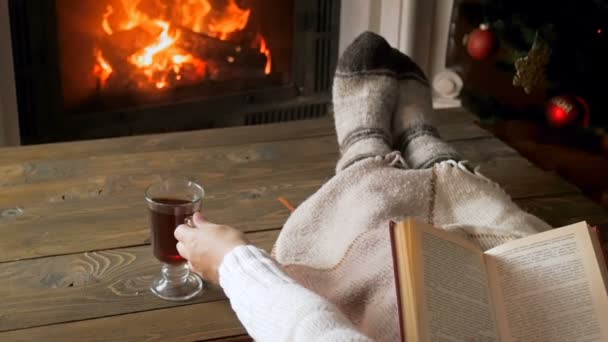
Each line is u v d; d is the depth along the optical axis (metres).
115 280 1.11
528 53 1.94
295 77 2.23
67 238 1.20
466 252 0.91
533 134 2.24
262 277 0.84
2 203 1.29
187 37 2.09
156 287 1.09
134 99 2.08
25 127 1.95
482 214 1.16
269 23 2.16
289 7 2.15
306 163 1.50
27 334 1.00
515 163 1.54
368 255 1.04
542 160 2.11
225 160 1.49
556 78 2.09
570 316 0.87
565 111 2.09
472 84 2.27
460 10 2.17
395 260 0.85
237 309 0.84
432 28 2.19
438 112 1.78
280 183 1.41
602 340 0.85
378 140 1.41
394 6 2.13
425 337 0.80
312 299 0.79
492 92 2.29
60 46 1.94
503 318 0.89
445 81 2.22
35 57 1.89
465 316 0.85
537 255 0.92
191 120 2.16
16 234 1.20
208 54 2.12
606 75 2.08
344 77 1.54
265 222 1.28
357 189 1.16
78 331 1.01
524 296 0.90
